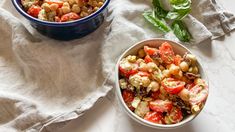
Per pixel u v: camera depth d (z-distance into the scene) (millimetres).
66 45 622
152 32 652
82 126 572
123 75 566
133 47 577
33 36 635
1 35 654
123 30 627
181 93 529
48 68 614
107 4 595
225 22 656
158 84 547
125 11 651
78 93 599
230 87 603
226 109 583
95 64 622
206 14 661
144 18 661
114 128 568
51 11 595
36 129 557
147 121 519
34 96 599
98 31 650
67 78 607
